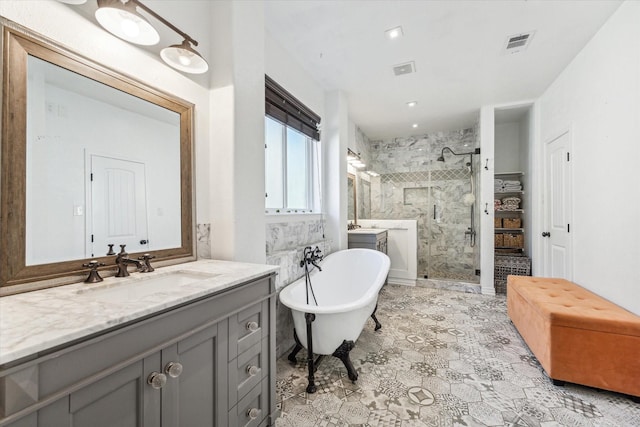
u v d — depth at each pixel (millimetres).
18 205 937
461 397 1660
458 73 2957
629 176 1899
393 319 2908
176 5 1550
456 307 3285
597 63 2268
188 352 955
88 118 1164
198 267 1436
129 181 1319
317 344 1849
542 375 1885
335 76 3027
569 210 2791
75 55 1104
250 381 1263
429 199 5172
